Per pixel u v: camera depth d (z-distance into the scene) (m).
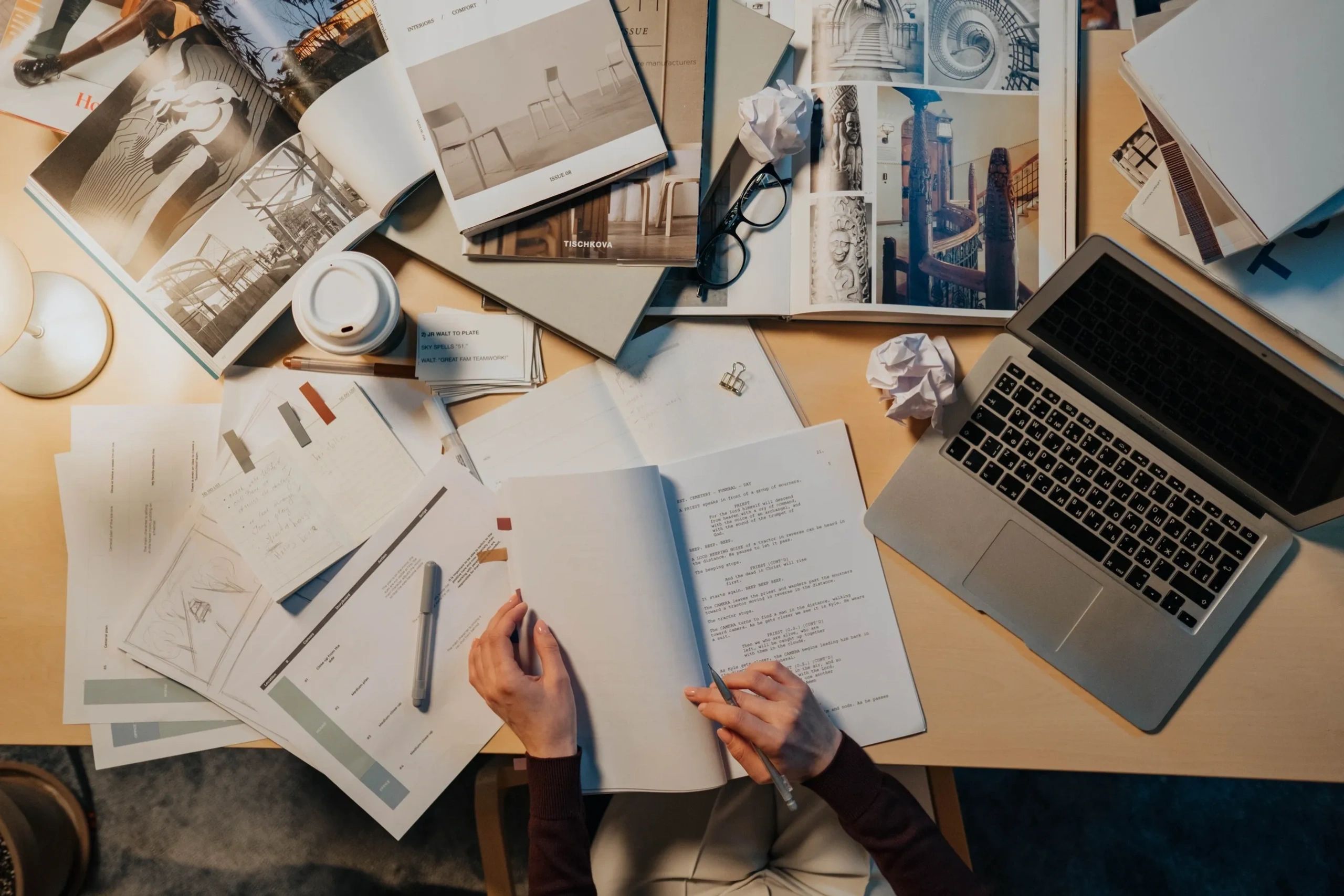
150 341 0.78
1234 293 0.76
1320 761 0.72
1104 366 0.72
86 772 1.20
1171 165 0.75
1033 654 0.74
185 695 0.74
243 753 1.22
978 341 0.78
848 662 0.75
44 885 1.09
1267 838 1.23
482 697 0.73
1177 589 0.73
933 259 0.76
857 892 0.83
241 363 0.77
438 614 0.74
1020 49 0.79
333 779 0.73
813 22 0.79
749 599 0.75
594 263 0.75
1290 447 0.70
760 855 0.87
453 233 0.76
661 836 0.88
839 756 0.71
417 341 0.77
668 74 0.76
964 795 1.25
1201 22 0.72
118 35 0.75
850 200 0.77
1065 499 0.74
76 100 0.75
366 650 0.74
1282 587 0.74
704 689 0.72
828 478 0.77
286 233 0.75
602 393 0.78
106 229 0.74
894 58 0.78
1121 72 0.75
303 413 0.76
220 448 0.76
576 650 0.73
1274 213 0.70
